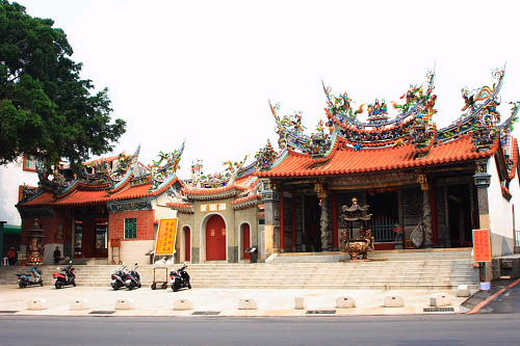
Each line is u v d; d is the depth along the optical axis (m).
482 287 23.66
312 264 30.45
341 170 33.81
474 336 12.81
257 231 38.91
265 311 20.28
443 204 34.19
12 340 14.27
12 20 37.81
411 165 31.67
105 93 43.81
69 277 34.31
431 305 19.28
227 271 31.80
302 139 38.53
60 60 44.09
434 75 34.81
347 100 37.78
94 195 49.16
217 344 12.98
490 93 32.84
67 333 15.54
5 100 33.97
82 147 43.47
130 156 48.81
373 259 32.34
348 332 14.28
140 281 32.94
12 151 38.38
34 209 50.53
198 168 43.06
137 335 14.89
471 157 30.02
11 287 35.75
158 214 45.78
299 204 39.41
